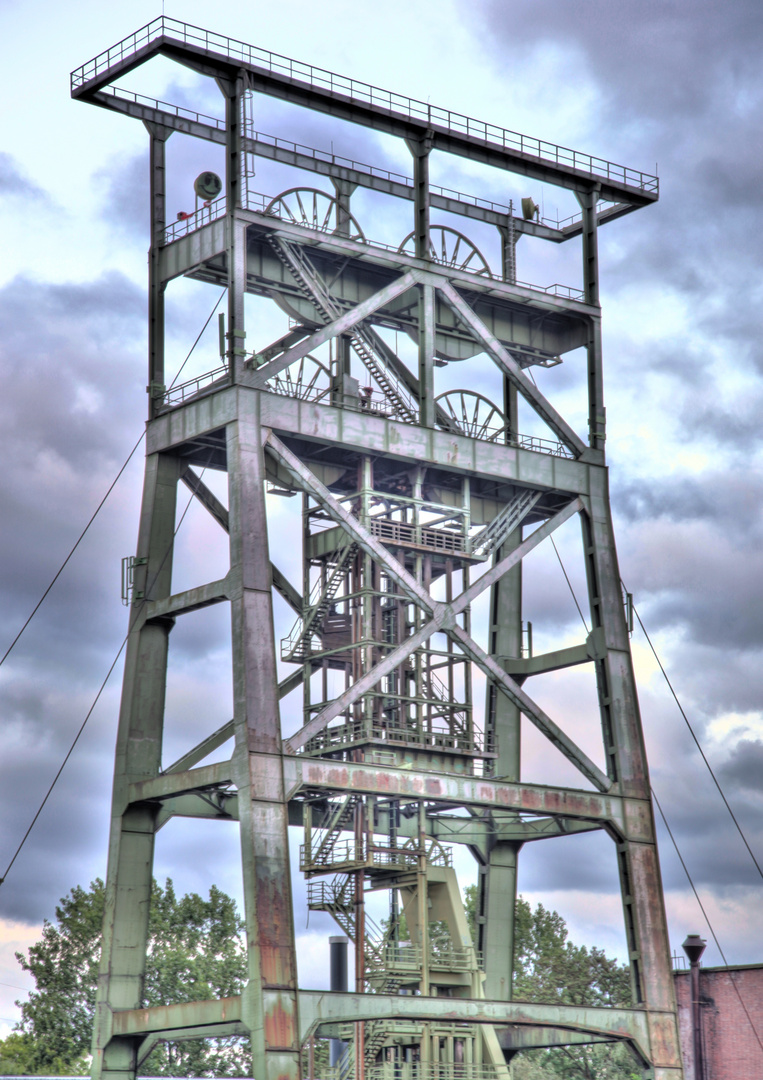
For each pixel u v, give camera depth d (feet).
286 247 153.79
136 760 149.48
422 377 157.99
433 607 151.43
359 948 152.35
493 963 174.70
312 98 156.04
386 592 157.58
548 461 164.55
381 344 170.09
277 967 130.72
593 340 172.65
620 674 163.32
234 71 150.71
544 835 171.42
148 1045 146.10
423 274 159.33
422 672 161.17
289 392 152.56
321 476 160.56
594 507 167.02
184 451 154.51
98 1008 145.59
